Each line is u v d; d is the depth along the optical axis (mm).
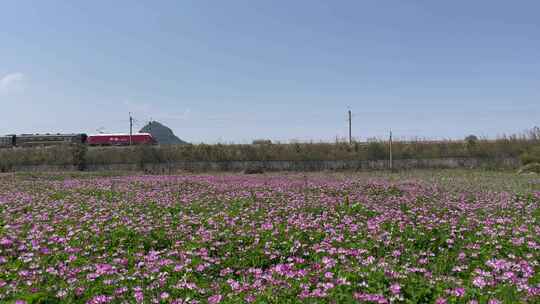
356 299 6660
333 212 14820
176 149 60531
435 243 10633
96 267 8555
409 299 6832
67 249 9844
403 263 8906
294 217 13633
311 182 27438
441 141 60844
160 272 8320
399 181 29734
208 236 10750
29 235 11195
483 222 12367
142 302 6852
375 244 9992
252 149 60375
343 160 57938
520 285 7035
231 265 9234
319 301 6660
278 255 9719
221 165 57219
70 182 29234
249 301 6648
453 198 18734
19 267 8820
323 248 9766
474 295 6828
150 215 14531
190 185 25875
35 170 55875
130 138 73312
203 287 7570
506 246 9953
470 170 49406
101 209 15391
